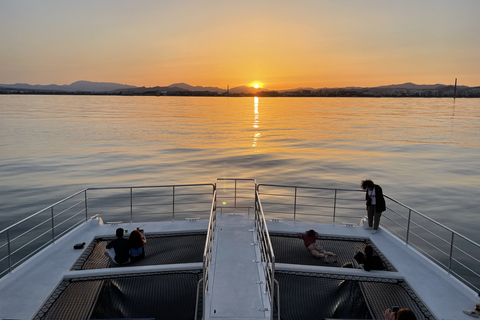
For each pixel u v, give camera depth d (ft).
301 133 220.84
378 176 92.84
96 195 70.59
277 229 30.73
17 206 62.85
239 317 18.57
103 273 22.67
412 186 82.17
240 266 23.81
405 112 599.16
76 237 28.63
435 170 102.73
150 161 113.70
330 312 19.40
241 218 33.17
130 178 87.04
